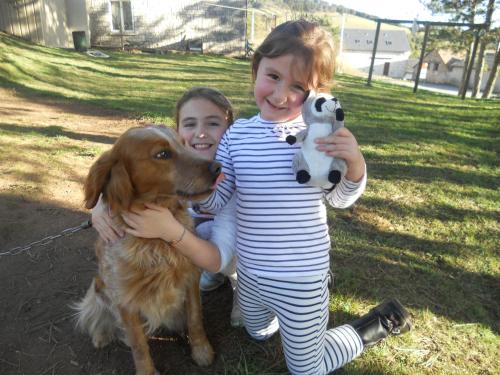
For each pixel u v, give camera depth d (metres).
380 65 66.19
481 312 2.89
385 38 66.69
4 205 4.21
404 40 66.50
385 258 3.49
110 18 23.41
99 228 2.26
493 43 23.94
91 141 6.40
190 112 2.72
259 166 2.05
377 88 16.38
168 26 24.14
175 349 2.67
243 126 2.19
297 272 2.04
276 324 2.62
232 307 3.01
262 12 35.50
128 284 2.22
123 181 2.06
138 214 2.08
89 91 10.66
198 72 15.95
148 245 2.19
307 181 1.87
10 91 9.59
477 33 15.88
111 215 2.19
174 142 2.17
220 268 2.27
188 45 24.67
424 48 16.23
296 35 1.92
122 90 11.06
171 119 7.76
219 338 2.73
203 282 3.10
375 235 3.86
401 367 2.46
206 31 24.66
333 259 3.45
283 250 2.04
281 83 1.96
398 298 3.01
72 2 21.50
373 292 3.06
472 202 4.63
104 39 23.72
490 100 15.44
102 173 2.08
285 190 2.01
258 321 2.46
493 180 5.33
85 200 2.09
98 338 2.66
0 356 2.59
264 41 2.02
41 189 4.63
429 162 5.96
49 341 2.72
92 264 3.45
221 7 24.28
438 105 12.27
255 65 2.13
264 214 2.05
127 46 23.84
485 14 22.34
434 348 2.60
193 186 2.09
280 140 2.04
